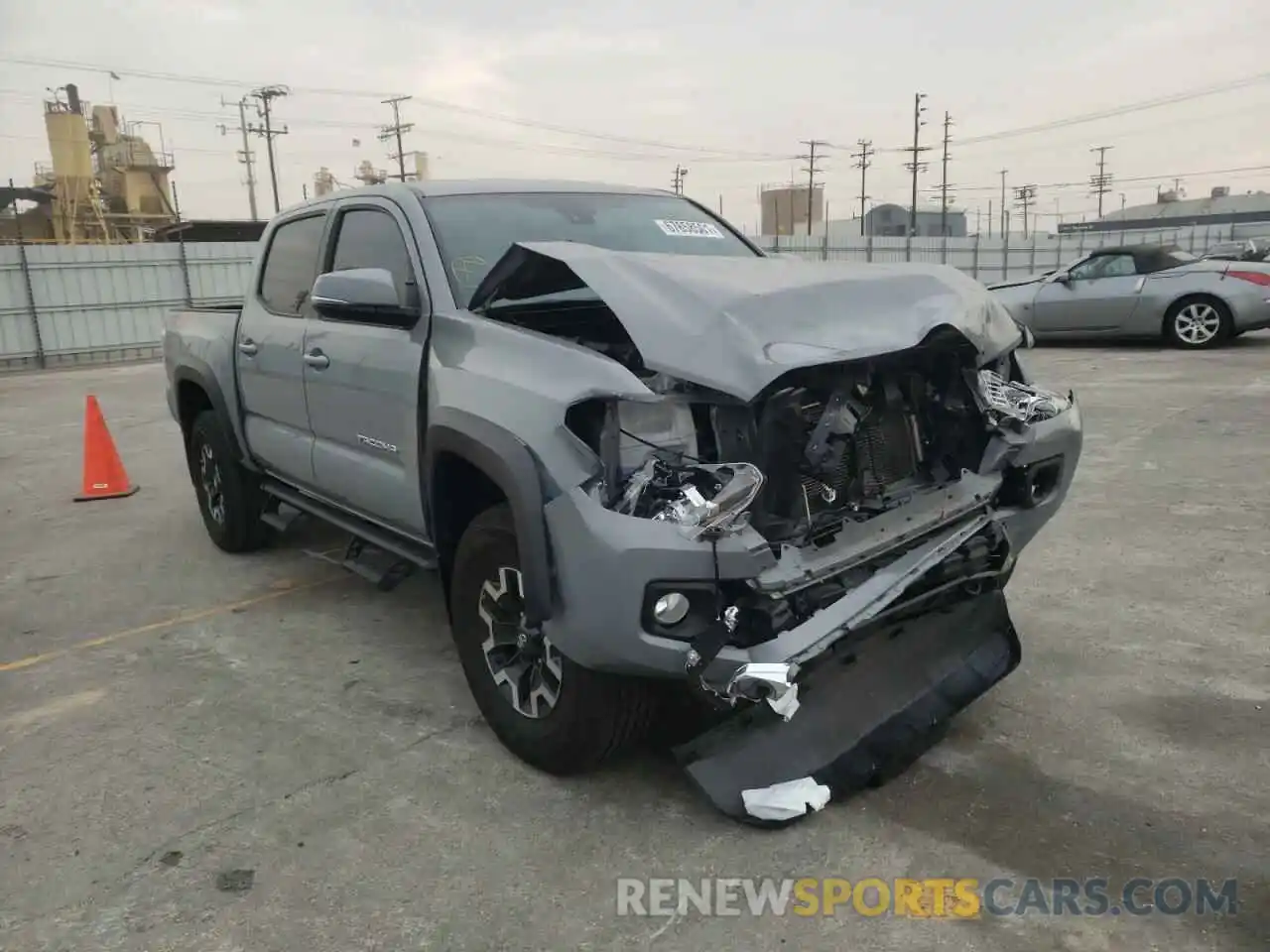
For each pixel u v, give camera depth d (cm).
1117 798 285
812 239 3728
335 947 237
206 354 518
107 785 315
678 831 279
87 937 243
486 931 240
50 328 2234
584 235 389
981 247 4325
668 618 254
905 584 274
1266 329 1465
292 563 547
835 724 292
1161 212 8962
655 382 270
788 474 265
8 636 455
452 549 337
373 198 399
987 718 334
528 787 305
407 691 379
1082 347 1345
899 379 310
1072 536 519
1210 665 365
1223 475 626
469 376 304
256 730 351
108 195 3950
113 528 642
